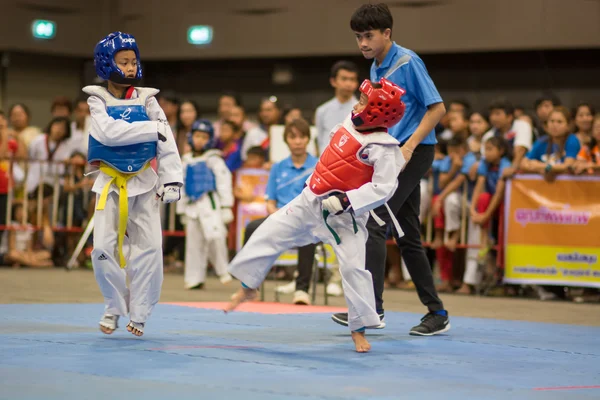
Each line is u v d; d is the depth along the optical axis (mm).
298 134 7750
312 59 15102
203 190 8844
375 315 4188
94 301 6883
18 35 15547
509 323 5996
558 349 4586
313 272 7879
